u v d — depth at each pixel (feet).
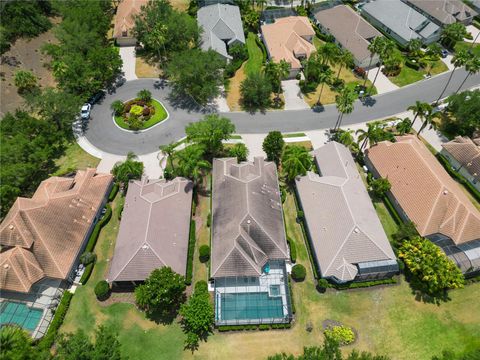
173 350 177.47
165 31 315.99
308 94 323.98
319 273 201.67
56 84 324.60
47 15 393.91
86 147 274.16
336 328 183.21
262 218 207.72
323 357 154.20
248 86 300.20
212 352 177.27
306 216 221.87
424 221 216.13
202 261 209.36
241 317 187.83
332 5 437.17
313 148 275.80
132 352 176.76
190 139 252.42
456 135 289.53
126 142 278.67
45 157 243.60
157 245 197.36
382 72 350.23
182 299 193.98
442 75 347.97
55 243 200.54
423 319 190.39
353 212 209.67
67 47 315.37
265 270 204.85
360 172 261.85
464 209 214.90
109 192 241.96
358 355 167.84
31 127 256.32
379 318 190.49
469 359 162.91
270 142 251.39
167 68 317.22
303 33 366.63
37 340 178.19
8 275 187.32
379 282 201.26
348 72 349.82
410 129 291.17
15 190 223.51
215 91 296.10
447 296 199.62
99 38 350.02
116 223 227.40
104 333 163.94
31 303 192.44
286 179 253.24
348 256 198.18
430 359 177.06
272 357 156.97
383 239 208.64
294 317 189.78
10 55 329.52
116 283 198.80
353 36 361.51
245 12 407.23
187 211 221.87
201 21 383.65
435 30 374.22
